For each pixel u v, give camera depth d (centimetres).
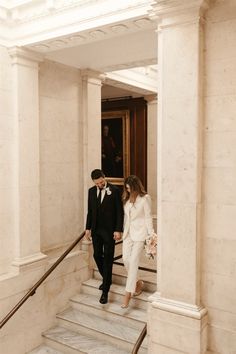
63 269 503
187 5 287
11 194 446
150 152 768
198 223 298
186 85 295
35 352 455
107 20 360
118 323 458
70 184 542
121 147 821
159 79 311
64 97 525
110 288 498
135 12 342
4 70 429
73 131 543
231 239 290
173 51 300
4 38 426
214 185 296
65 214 535
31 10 412
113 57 496
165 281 314
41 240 497
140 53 481
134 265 434
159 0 297
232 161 287
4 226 438
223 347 296
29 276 454
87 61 512
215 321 300
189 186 298
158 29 309
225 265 293
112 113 827
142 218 428
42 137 493
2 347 426
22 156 445
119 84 637
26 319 453
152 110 760
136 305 467
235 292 289
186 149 298
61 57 492
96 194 467
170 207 308
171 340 307
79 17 378
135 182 427
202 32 293
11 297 432
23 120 445
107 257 463
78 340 451
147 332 331
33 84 456
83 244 550
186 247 301
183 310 299
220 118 290
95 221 467
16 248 449
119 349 427
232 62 283
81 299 507
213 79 292
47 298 480
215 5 288
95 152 570
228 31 283
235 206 287
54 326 489
